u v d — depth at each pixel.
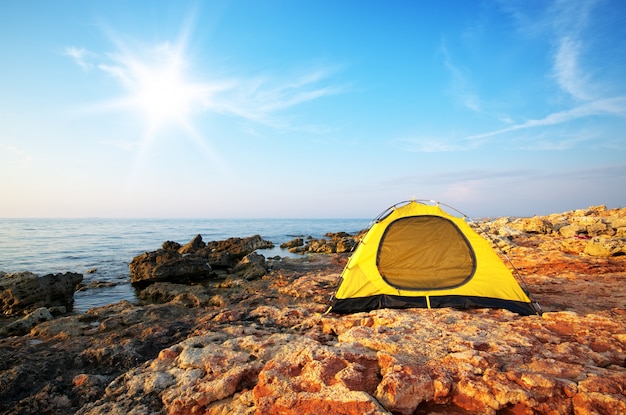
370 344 2.35
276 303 4.51
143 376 2.34
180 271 7.42
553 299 3.77
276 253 13.71
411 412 1.72
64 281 6.15
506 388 1.76
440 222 3.84
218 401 2.00
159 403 2.05
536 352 2.23
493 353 2.19
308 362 2.09
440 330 2.63
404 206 4.02
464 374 1.92
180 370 2.35
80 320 4.08
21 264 10.30
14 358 2.82
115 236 23.30
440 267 3.64
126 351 2.91
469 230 3.75
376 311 3.32
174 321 3.71
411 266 3.66
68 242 17.83
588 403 1.65
